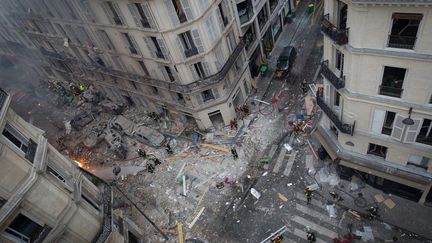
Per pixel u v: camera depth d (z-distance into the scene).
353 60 15.68
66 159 17.44
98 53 31.16
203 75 27.11
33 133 15.38
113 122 34.41
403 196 21.42
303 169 25.38
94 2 24.77
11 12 36.03
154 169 29.75
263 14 34.69
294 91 31.95
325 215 22.31
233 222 24.05
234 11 28.30
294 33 39.12
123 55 28.86
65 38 33.28
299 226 22.34
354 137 19.91
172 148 31.16
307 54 35.28
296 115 29.25
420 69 13.93
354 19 14.15
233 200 25.38
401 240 19.84
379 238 20.27
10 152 13.21
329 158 25.08
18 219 13.88
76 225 16.30
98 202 19.00
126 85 33.66
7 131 13.92
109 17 25.25
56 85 44.44
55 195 14.98
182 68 25.78
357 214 21.55
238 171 27.25
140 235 24.28
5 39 43.41
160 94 31.12
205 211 25.38
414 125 16.23
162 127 33.66
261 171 26.55
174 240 24.19
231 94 29.33
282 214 23.34
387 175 19.73
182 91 27.27
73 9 27.55
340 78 17.44
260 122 30.34
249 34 32.66
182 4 22.09
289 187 24.70
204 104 28.73
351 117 18.69
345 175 23.25
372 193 22.34
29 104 44.53
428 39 12.79
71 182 16.84
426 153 17.23
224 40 27.00
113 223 19.58
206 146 30.06
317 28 38.03
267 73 35.38
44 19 32.84
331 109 20.44
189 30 23.64
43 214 14.59
